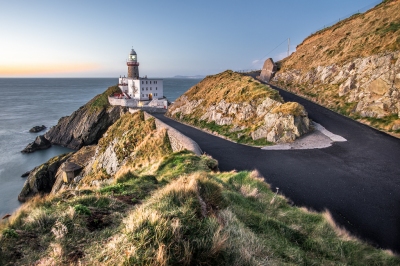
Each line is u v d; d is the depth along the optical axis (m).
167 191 5.50
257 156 18.06
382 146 17.19
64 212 4.95
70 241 4.07
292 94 33.22
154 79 65.62
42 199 5.99
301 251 5.90
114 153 32.91
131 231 3.86
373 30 30.05
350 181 13.04
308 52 40.88
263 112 25.41
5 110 103.25
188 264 3.53
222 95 33.62
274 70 44.84
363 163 15.06
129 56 73.62
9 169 42.31
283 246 5.77
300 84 35.00
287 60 46.03
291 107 21.98
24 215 5.04
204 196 6.10
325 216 9.05
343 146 17.91
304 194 11.89
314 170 14.66
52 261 3.51
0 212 29.17
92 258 3.57
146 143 28.64
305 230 7.45
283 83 39.12
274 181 13.48
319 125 22.17
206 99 36.88
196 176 6.97
